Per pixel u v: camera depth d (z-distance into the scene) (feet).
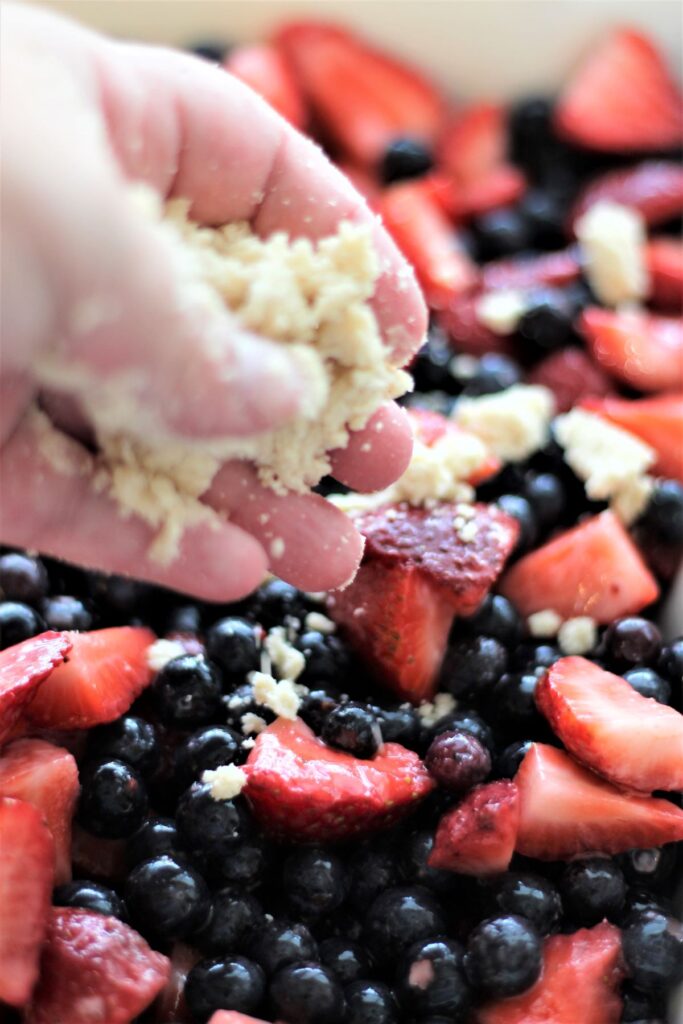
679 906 1.24
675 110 1.73
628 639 1.32
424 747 1.26
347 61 1.74
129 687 1.25
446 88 1.77
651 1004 1.20
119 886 1.21
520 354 1.55
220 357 0.97
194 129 1.14
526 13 1.73
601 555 1.36
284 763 1.20
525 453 1.41
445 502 1.33
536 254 1.70
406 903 1.19
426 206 1.64
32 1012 1.14
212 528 1.09
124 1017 1.13
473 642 1.30
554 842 1.23
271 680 1.25
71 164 0.92
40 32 1.06
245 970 1.16
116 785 1.20
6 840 1.12
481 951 1.17
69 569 1.32
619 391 1.53
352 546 1.14
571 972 1.19
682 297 1.63
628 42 1.72
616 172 1.74
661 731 1.22
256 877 1.21
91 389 0.98
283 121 1.17
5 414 1.05
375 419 1.13
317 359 1.04
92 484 1.08
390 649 1.28
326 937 1.21
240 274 1.05
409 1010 1.17
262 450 1.10
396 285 1.15
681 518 1.39
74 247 0.91
